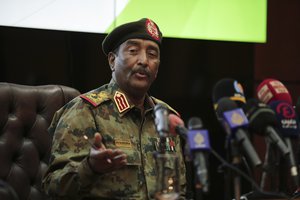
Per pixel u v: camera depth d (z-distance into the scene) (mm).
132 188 5105
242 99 4203
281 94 4348
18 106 6504
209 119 9445
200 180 3445
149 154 5359
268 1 10297
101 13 8570
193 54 9328
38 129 6578
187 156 3840
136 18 8797
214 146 9422
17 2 8125
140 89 5480
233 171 3732
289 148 3867
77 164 4930
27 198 6355
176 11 9125
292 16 10461
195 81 9375
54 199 5082
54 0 8320
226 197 3771
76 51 8531
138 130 5453
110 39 5676
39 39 8289
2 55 8086
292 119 3984
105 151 4312
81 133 5207
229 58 9555
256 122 3773
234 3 9516
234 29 9531
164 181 4098
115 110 5438
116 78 5625
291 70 10477
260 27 9688
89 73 8656
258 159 3520
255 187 3979
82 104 5383
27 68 8242
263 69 10266
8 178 6258
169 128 3873
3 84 6512
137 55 5480
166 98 9234
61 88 6867
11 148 6344
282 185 3848
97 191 4992
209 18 9375
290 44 10453
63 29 8359
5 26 8062
